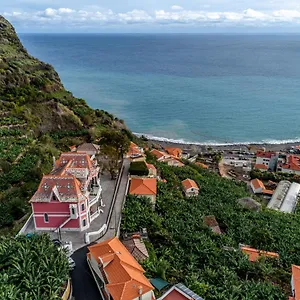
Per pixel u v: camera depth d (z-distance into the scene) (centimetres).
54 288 3159
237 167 11731
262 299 3828
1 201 5631
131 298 3225
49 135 9794
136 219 5138
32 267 3300
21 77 11775
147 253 4325
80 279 3822
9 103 10012
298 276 4147
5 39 15975
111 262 3675
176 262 4388
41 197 4625
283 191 9406
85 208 4753
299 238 5894
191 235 5109
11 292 2925
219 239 5341
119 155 6825
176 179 7975
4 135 8475
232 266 4531
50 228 4766
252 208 7269
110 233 4712
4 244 3688
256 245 5494
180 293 3419
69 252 4169
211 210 6588
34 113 10269
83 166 5400
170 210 5962
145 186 6103
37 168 6756
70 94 13238
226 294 3766
